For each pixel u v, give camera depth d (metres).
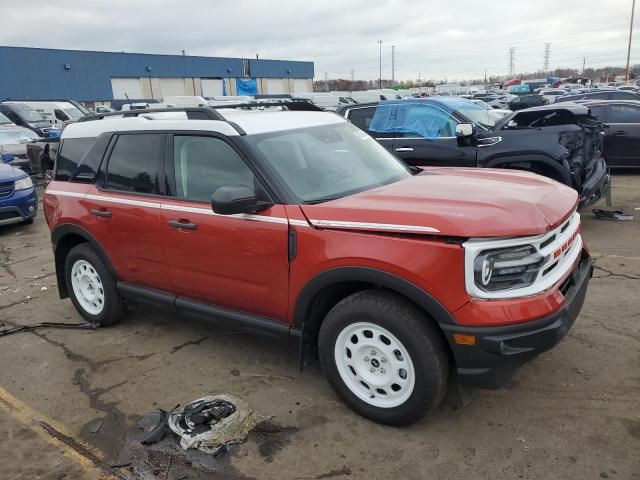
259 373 3.95
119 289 4.61
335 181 3.68
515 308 2.74
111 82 46.88
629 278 5.34
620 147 11.37
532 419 3.21
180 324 4.93
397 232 2.92
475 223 2.77
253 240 3.45
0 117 16.67
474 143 7.42
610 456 2.87
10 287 6.25
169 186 4.01
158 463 3.02
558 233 3.11
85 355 4.39
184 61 52.09
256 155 3.54
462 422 3.22
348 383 3.31
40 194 12.80
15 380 4.04
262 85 60.22
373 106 8.55
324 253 3.13
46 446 3.23
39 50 41.56
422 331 2.92
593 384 3.52
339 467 2.92
